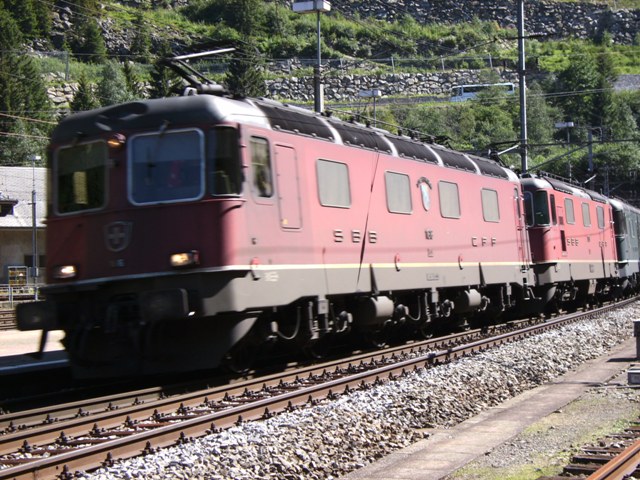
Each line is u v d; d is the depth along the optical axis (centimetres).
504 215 2989
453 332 2950
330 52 12631
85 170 1716
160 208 1636
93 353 1688
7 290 5681
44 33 13075
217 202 1612
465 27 14675
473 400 1639
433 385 1672
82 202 1712
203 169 1623
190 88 1764
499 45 14588
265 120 1759
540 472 1059
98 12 13438
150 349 1642
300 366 2070
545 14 16062
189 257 1606
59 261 1725
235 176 1638
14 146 9269
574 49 15462
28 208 6688
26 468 985
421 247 2375
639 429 1261
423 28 14225
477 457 1182
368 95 7512
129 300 1669
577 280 3731
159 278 1631
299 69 12131
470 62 13500
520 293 3178
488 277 2803
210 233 1609
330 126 2045
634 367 1978
